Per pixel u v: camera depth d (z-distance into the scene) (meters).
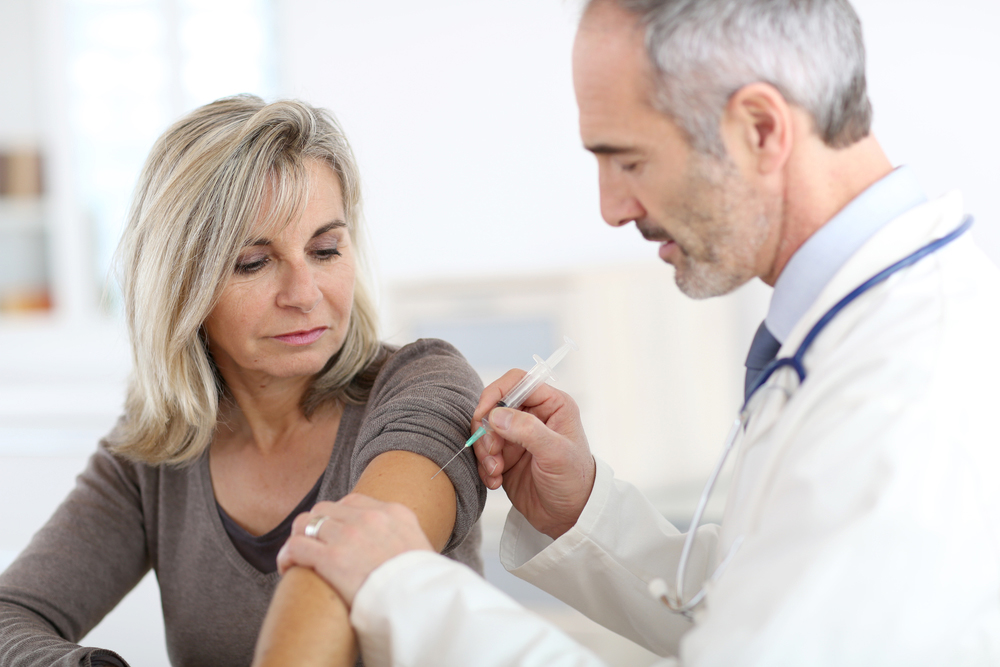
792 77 0.76
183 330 1.10
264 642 0.77
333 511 0.84
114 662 1.05
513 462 1.12
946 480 0.68
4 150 3.85
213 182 1.05
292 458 1.19
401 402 1.05
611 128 0.79
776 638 0.64
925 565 0.65
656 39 0.76
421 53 3.30
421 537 0.82
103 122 3.88
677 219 0.81
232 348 1.10
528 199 3.21
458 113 3.27
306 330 1.08
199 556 1.19
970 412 0.71
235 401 1.22
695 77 0.76
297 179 1.05
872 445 0.67
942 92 2.59
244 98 1.13
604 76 0.79
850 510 0.66
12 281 3.95
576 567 1.08
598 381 2.63
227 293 1.07
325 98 3.43
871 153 0.83
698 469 2.89
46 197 3.90
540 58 3.15
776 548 0.68
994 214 2.56
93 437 2.69
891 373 0.71
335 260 1.11
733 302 2.93
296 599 0.78
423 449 0.99
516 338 2.70
